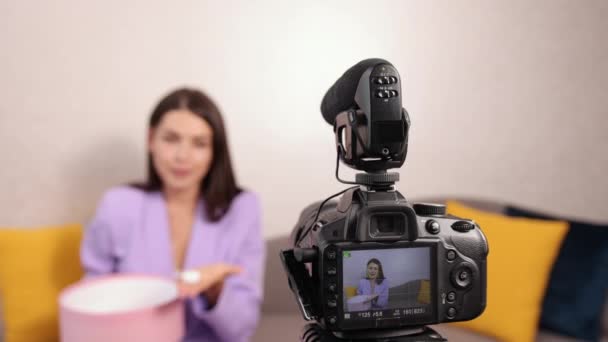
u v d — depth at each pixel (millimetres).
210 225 1067
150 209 1060
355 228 511
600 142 1620
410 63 1479
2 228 1413
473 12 1500
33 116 1409
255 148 1503
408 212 515
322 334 554
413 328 559
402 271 520
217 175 1077
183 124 1005
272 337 1184
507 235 1221
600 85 1602
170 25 1452
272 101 1493
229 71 1480
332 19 1471
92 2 1410
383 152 506
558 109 1588
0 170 1404
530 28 1543
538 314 1189
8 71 1384
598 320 1206
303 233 641
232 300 913
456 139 1531
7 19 1371
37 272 1258
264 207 1513
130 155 1465
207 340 977
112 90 1441
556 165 1608
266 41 1479
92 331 617
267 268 1432
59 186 1438
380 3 1461
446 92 1505
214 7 1462
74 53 1414
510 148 1572
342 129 580
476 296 556
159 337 666
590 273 1210
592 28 1579
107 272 1058
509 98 1554
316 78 1488
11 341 1217
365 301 509
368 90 501
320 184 1511
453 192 1547
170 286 792
